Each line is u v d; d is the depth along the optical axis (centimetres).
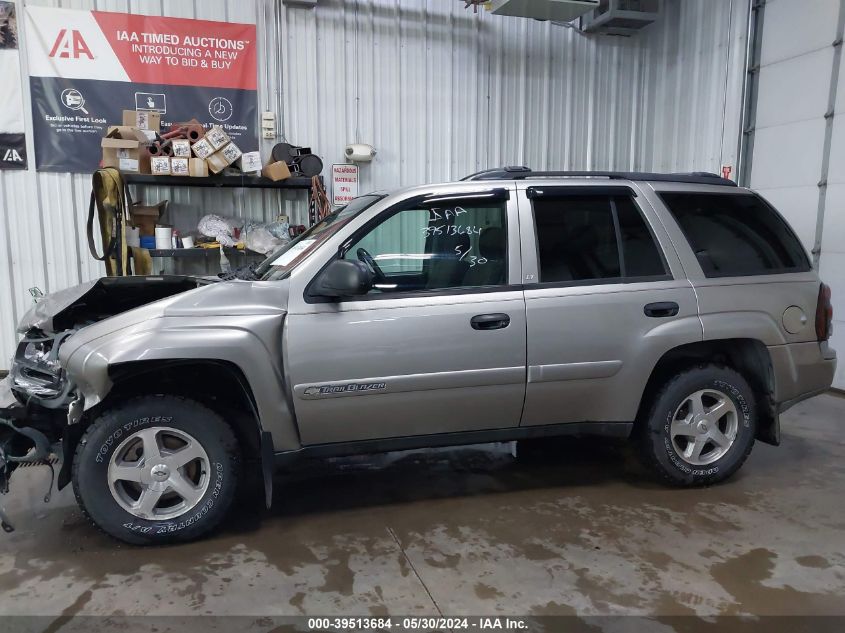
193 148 620
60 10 626
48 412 325
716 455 381
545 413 354
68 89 637
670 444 371
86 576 287
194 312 306
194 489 315
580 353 346
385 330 320
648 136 872
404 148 752
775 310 375
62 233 654
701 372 370
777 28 704
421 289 335
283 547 314
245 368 304
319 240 343
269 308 312
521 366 338
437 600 267
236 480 321
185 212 682
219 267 701
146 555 306
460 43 760
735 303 368
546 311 340
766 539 321
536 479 403
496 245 346
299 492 385
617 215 366
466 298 332
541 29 796
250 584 279
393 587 277
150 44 652
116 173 578
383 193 363
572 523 339
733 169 762
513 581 282
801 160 684
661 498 372
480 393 337
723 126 774
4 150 629
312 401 315
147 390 318
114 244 582
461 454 452
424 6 738
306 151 686
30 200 642
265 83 693
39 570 292
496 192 351
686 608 262
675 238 370
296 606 263
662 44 852
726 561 300
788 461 436
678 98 839
